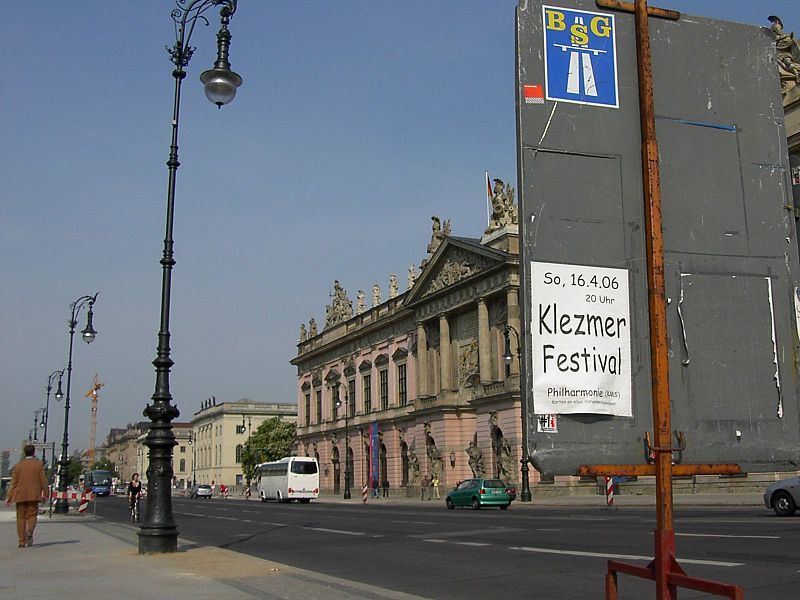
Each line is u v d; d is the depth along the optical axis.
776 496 26.64
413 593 12.55
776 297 5.59
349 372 98.12
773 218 5.68
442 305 74.25
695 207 5.52
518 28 5.36
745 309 5.51
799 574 12.57
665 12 5.65
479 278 67.50
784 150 5.79
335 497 94.06
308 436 109.50
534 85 5.32
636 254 5.37
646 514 32.69
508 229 65.50
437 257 74.12
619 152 5.43
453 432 71.06
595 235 5.30
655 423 5.16
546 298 5.16
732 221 5.57
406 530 26.95
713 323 5.43
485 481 46.56
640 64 5.51
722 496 43.34
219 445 166.62
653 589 12.26
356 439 94.25
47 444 46.06
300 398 115.88
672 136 5.54
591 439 5.11
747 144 5.70
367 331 91.81
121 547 20.12
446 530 26.23
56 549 19.66
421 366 77.75
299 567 16.78
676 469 5.17
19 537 20.42
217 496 133.12
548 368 5.10
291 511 48.75
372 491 85.94
